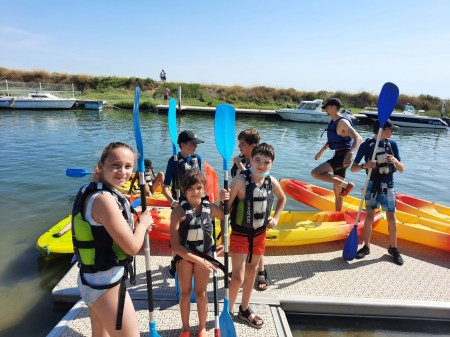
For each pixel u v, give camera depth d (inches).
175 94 1261.1
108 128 627.5
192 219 99.3
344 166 190.9
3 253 184.1
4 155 396.2
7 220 225.0
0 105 821.9
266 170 108.3
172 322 115.2
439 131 842.8
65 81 1273.4
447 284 145.9
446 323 130.6
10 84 1111.6
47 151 422.9
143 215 82.4
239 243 111.3
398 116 887.1
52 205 251.9
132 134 570.6
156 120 765.9
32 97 857.5
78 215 71.2
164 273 145.7
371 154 161.0
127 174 74.7
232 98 1270.9
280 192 118.0
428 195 323.9
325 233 176.9
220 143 110.7
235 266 112.5
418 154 531.2
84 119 739.4
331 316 130.7
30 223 221.5
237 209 110.2
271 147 109.0
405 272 154.8
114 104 951.6
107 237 72.2
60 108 880.3
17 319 134.5
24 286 155.9
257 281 142.0
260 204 108.0
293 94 1314.0
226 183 107.7
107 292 73.7
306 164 413.7
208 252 104.0
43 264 174.9
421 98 1343.5
